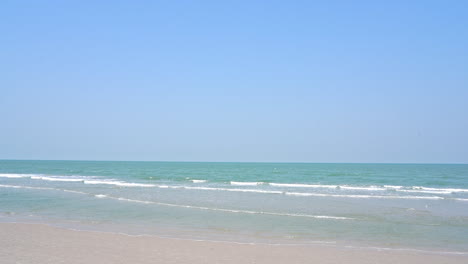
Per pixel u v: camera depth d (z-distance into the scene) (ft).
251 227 43.75
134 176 159.74
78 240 33.94
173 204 63.31
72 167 283.79
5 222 44.34
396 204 67.77
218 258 28.53
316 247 33.71
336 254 31.12
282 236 38.91
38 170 221.25
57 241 33.19
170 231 40.65
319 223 46.88
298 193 86.07
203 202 66.95
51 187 96.22
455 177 166.81
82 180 126.41
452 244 36.09
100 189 91.81
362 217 51.85
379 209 60.23
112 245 32.17
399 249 33.65
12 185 102.12
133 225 44.19
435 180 146.61
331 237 38.75
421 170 256.93
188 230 41.42
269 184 119.24
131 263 26.21
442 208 62.44
